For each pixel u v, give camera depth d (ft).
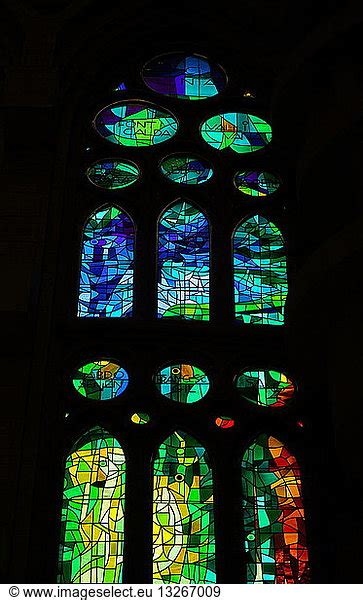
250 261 35.45
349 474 27.55
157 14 41.45
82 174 37.24
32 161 36.17
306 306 27.53
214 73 41.22
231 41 41.50
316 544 28.78
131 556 28.45
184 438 31.01
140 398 31.53
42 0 40.52
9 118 36.52
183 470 30.37
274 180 37.83
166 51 41.70
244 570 28.40
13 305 31.27
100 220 36.24
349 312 27.37
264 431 31.24
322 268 26.91
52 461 29.91
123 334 32.81
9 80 37.06
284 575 28.37
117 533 29.04
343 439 26.68
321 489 29.81
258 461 30.68
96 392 31.78
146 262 34.83
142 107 39.86
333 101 31.27
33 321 31.89
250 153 38.37
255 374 32.42
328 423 31.22
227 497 29.68
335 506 29.32
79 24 40.42
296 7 34.68
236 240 35.99
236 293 34.58
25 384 30.68
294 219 36.22
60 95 38.55
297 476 30.45
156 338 32.78
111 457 30.50
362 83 30.58
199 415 31.30
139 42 41.47
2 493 28.32
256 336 32.91
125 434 30.86
